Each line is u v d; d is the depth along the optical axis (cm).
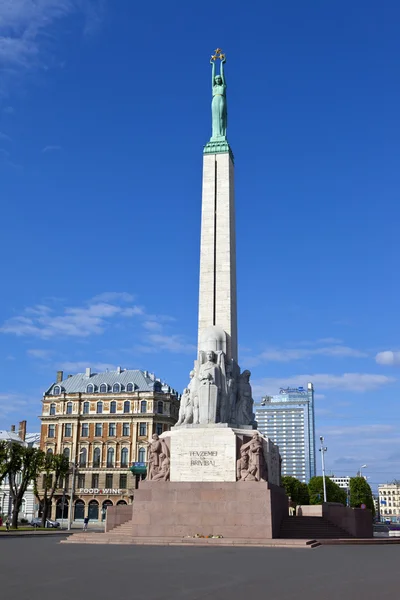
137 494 4141
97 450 11275
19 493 8244
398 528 7831
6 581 1953
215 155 5388
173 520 4041
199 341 4881
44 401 11850
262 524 3903
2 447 8162
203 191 5303
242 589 1803
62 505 10650
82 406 11575
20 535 5975
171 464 4281
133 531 4072
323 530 4356
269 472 4450
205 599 1628
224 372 4619
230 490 4016
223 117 5578
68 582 1928
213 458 4219
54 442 11538
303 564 2478
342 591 1783
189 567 2336
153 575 2097
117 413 11325
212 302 4988
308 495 13125
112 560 2622
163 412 11331
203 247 5141
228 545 3556
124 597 1647
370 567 2397
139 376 11881
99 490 10994
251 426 4534
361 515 4566
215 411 4441
